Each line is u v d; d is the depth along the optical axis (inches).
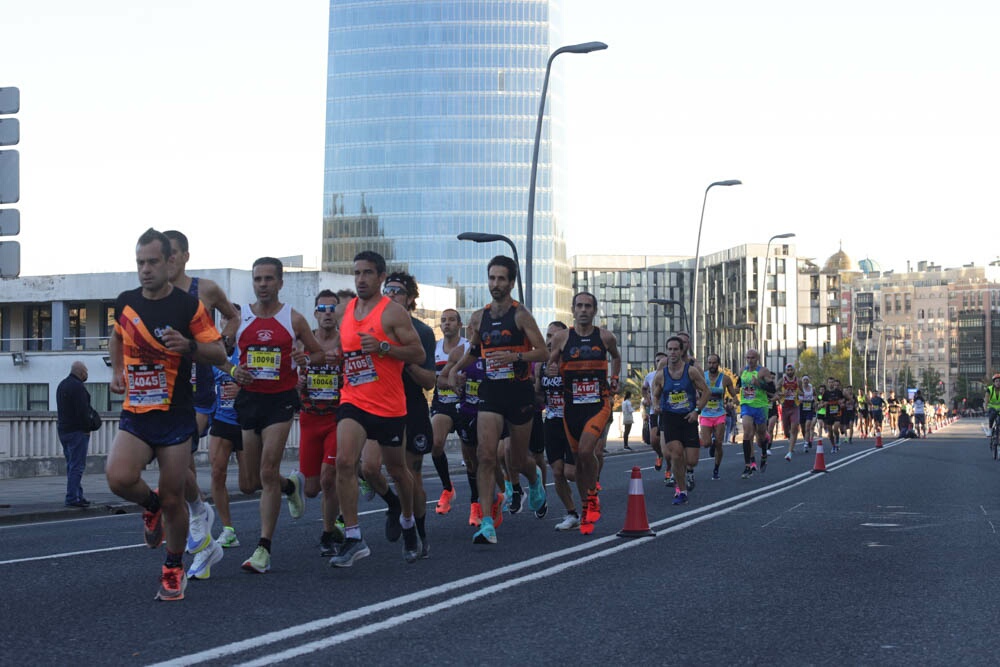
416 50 5782.5
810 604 296.4
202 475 919.7
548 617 273.0
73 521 588.1
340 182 5831.7
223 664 218.2
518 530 477.4
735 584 328.5
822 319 6471.5
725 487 759.1
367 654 228.7
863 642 248.5
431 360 402.6
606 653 233.9
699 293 7263.8
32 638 243.0
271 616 269.9
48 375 2311.8
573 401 461.7
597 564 368.8
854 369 5403.5
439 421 541.0
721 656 233.1
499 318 420.5
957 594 313.9
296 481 437.7
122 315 283.9
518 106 5753.0
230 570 352.2
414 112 5772.6
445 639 244.8
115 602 290.8
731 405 1808.6
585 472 462.9
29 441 927.7
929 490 722.8
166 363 284.0
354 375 349.7
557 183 5797.2
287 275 2605.8
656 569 358.0
